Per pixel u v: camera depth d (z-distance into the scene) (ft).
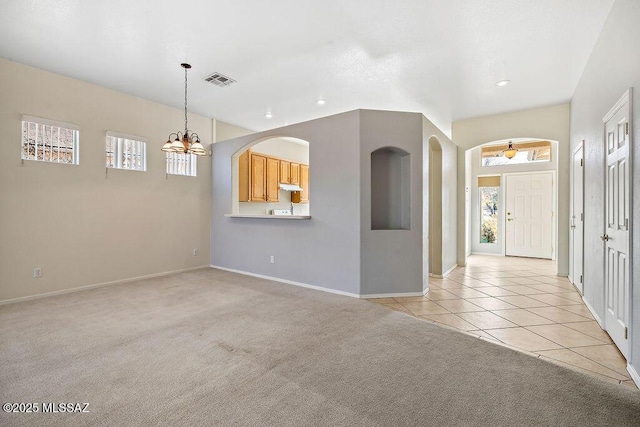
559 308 11.45
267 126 20.93
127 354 7.69
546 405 5.71
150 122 16.15
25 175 12.25
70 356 7.57
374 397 5.95
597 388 6.25
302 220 14.67
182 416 5.39
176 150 12.03
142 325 9.60
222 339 8.59
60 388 6.23
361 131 12.91
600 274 9.81
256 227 16.66
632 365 6.78
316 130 14.15
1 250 11.71
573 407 5.65
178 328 9.36
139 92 15.01
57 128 13.10
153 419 5.31
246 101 16.10
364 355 7.66
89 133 13.97
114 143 14.90
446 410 5.57
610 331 8.71
